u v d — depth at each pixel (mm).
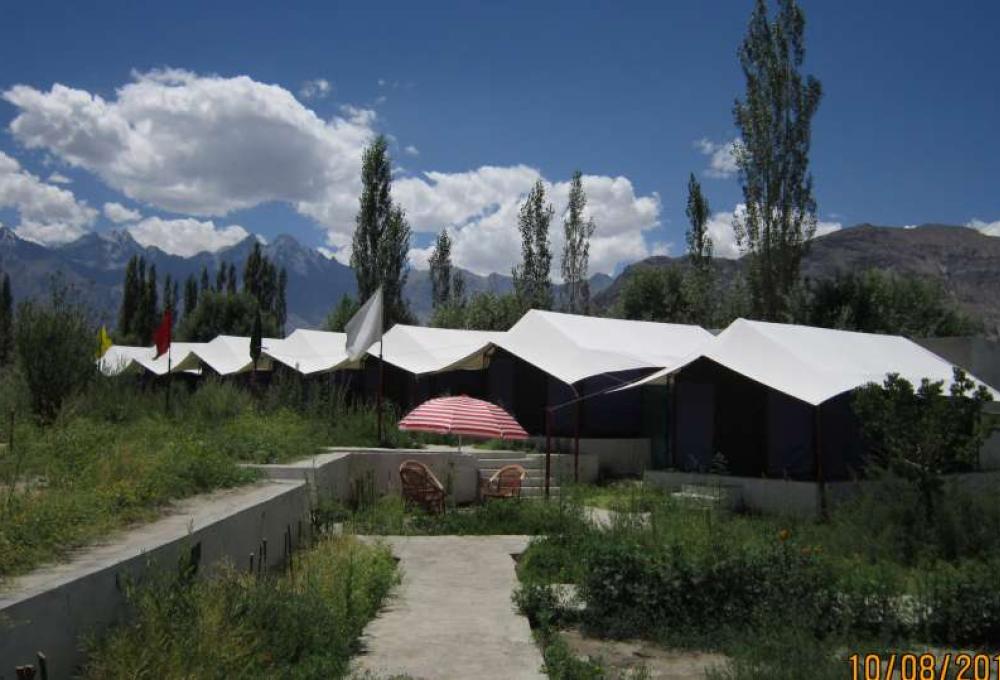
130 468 8359
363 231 44219
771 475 17266
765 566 8438
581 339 21797
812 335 18766
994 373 22484
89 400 13789
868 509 11758
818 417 15539
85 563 5492
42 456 8766
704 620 8172
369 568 9078
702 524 10531
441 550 11516
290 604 6586
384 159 44438
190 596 5758
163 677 4828
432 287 61062
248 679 5473
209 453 10383
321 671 6098
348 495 14883
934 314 33500
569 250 51281
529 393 23516
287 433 14898
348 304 47000
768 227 33875
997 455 20703
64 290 14672
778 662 6781
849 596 8312
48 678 4680
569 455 19891
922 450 11742
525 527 13039
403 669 6555
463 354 26109
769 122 33719
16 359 13945
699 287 43406
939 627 8164
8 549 5348
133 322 68062
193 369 40844
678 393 19109
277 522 9438
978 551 10352
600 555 8609
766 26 33844
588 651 7688
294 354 32344
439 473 16344
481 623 8008
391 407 22375
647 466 21547
